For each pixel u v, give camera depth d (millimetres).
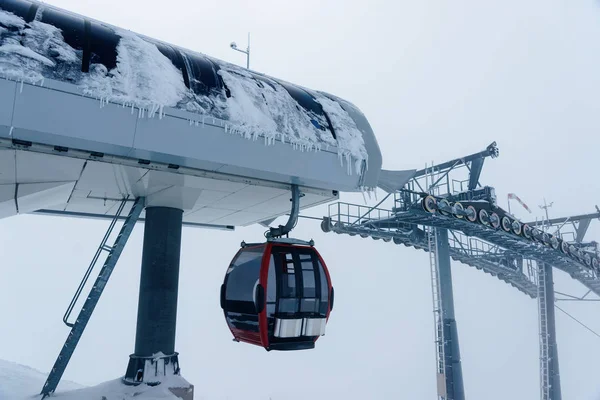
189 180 11461
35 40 8109
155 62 9625
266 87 11680
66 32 8711
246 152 10180
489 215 29141
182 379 12984
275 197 13773
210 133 9648
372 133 13273
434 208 25875
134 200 14148
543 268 39156
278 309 10258
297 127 11320
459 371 26828
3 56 7516
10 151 8719
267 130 10508
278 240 11109
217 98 10188
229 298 11688
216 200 14430
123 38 9578
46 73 7844
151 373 12672
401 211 26516
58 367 12016
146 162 9977
